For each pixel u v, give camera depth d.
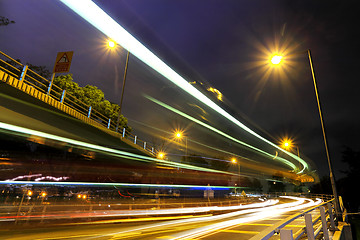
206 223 13.63
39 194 20.02
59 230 10.84
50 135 27.53
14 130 24.38
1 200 16.89
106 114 41.03
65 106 21.67
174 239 8.74
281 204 33.84
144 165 44.38
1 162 27.98
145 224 13.29
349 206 48.41
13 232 10.09
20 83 16.67
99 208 17.80
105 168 40.09
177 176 48.62
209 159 66.62
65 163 34.78
